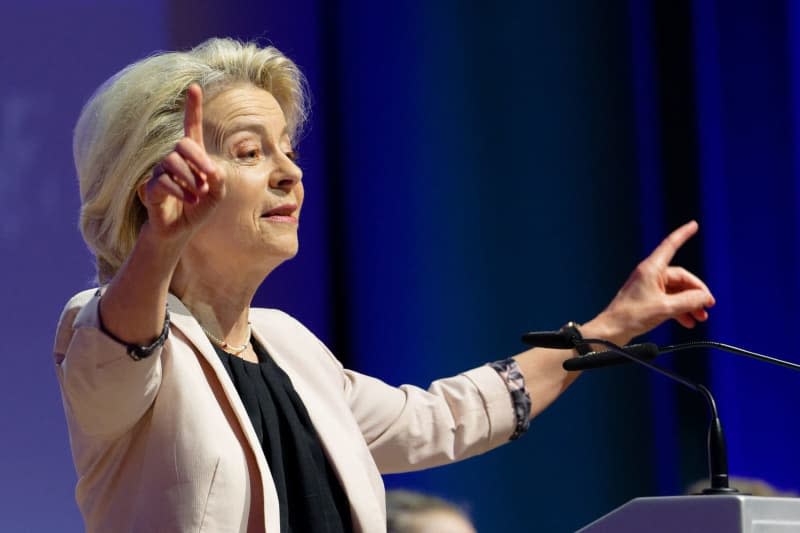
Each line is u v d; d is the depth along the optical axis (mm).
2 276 9438
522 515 12086
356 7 12031
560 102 12555
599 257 12438
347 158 11969
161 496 4836
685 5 12273
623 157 12469
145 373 4539
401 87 12125
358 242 11945
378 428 6371
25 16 9781
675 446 11977
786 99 11977
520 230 12414
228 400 5148
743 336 11969
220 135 5465
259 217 5469
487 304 12203
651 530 4508
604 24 12547
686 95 12258
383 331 11922
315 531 5293
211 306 5574
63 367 4586
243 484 4949
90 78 10000
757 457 11789
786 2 11984
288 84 6070
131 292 4395
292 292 11594
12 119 9656
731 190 12117
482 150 12367
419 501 9445
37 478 9305
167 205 4324
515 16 12523
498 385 6738
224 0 10930
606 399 12219
